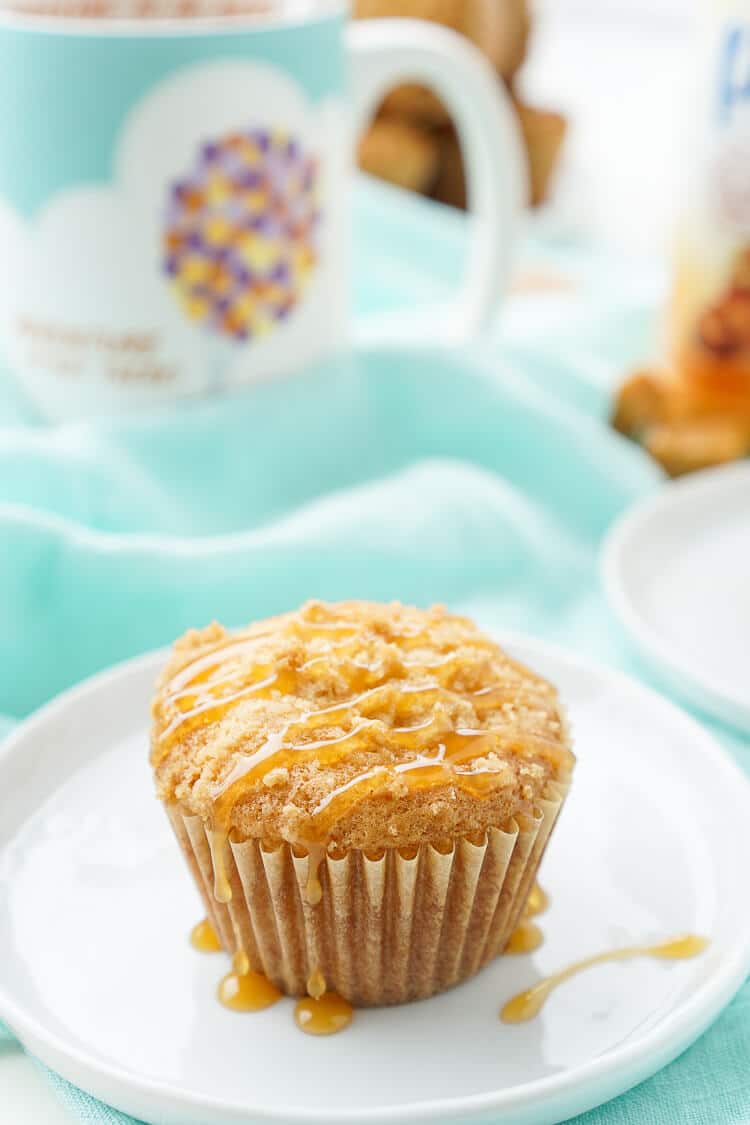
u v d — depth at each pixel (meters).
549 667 0.45
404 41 0.53
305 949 0.37
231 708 0.37
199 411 0.51
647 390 0.57
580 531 0.55
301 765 0.36
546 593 0.52
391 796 0.36
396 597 0.50
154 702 0.39
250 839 0.36
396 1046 0.36
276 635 0.39
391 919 0.37
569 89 1.10
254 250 0.50
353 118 0.53
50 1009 0.37
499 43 0.81
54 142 0.47
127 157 0.47
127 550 0.47
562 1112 0.34
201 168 0.48
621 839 0.41
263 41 0.47
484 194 0.56
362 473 0.54
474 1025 0.37
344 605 0.40
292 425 0.52
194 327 0.50
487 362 0.56
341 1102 0.35
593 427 0.56
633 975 0.37
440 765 0.36
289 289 0.51
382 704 0.37
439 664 0.38
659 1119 0.36
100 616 0.47
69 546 0.47
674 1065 0.37
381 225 0.72
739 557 0.52
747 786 0.41
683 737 0.42
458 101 0.55
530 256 0.75
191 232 0.48
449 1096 0.35
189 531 0.51
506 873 0.37
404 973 0.37
